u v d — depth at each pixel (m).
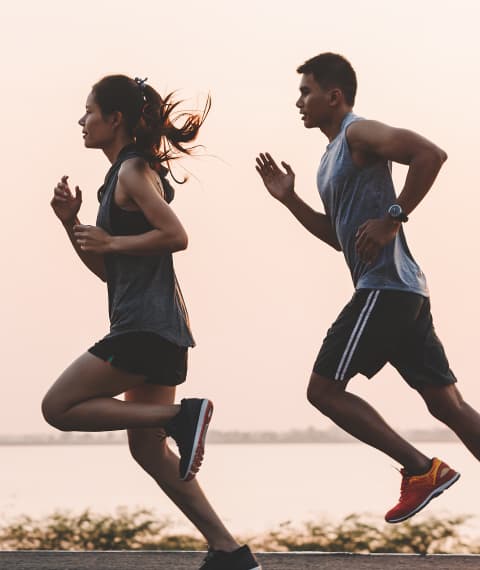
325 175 6.01
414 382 6.07
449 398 6.05
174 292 5.49
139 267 5.40
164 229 5.32
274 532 9.98
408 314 5.78
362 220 5.82
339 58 6.09
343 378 5.77
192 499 5.71
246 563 5.66
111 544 9.70
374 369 5.84
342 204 5.89
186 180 5.70
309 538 9.71
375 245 5.61
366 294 5.75
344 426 5.82
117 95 5.63
